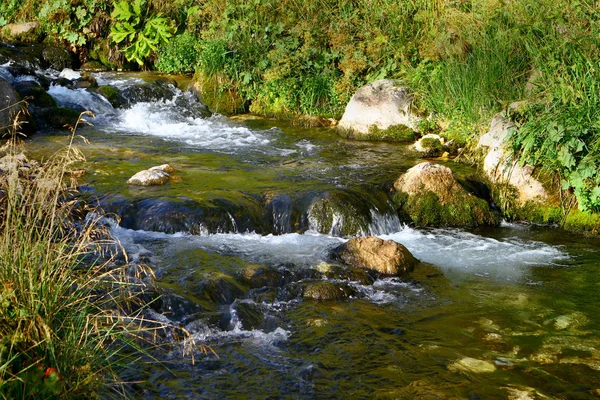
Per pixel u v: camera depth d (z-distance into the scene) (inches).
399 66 507.8
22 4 658.2
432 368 201.0
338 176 365.7
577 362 206.4
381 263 273.1
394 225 332.2
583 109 344.2
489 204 354.9
